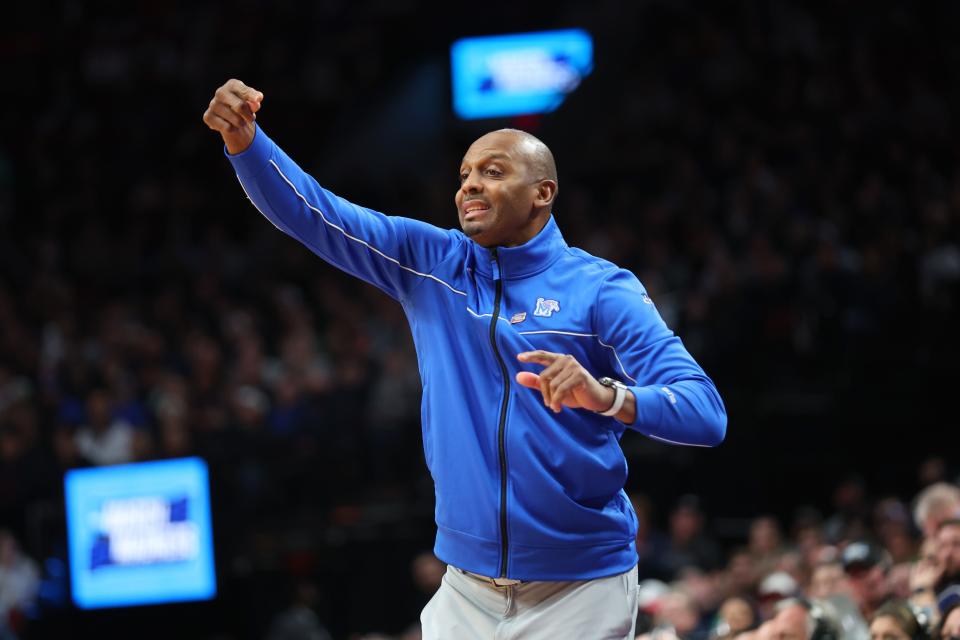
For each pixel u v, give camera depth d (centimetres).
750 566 1480
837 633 891
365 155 3716
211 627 2030
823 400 2183
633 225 2805
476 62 3681
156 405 2338
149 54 3634
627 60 3525
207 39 3700
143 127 3509
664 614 1223
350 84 3791
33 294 2866
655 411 511
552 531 546
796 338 2233
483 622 566
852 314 2228
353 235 581
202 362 2353
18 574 2019
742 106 3059
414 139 3734
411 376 2312
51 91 3647
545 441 548
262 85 3656
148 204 3309
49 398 2397
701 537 1911
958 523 939
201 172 3459
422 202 3250
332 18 3875
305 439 2223
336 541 2119
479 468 554
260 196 566
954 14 3122
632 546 572
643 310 554
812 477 2167
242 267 3027
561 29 3694
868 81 2981
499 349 559
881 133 2828
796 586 1202
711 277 2348
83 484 1950
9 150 3491
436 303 582
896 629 805
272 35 3750
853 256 2392
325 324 2778
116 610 2009
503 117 3656
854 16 3162
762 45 3142
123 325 2641
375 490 2211
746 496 2147
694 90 3152
